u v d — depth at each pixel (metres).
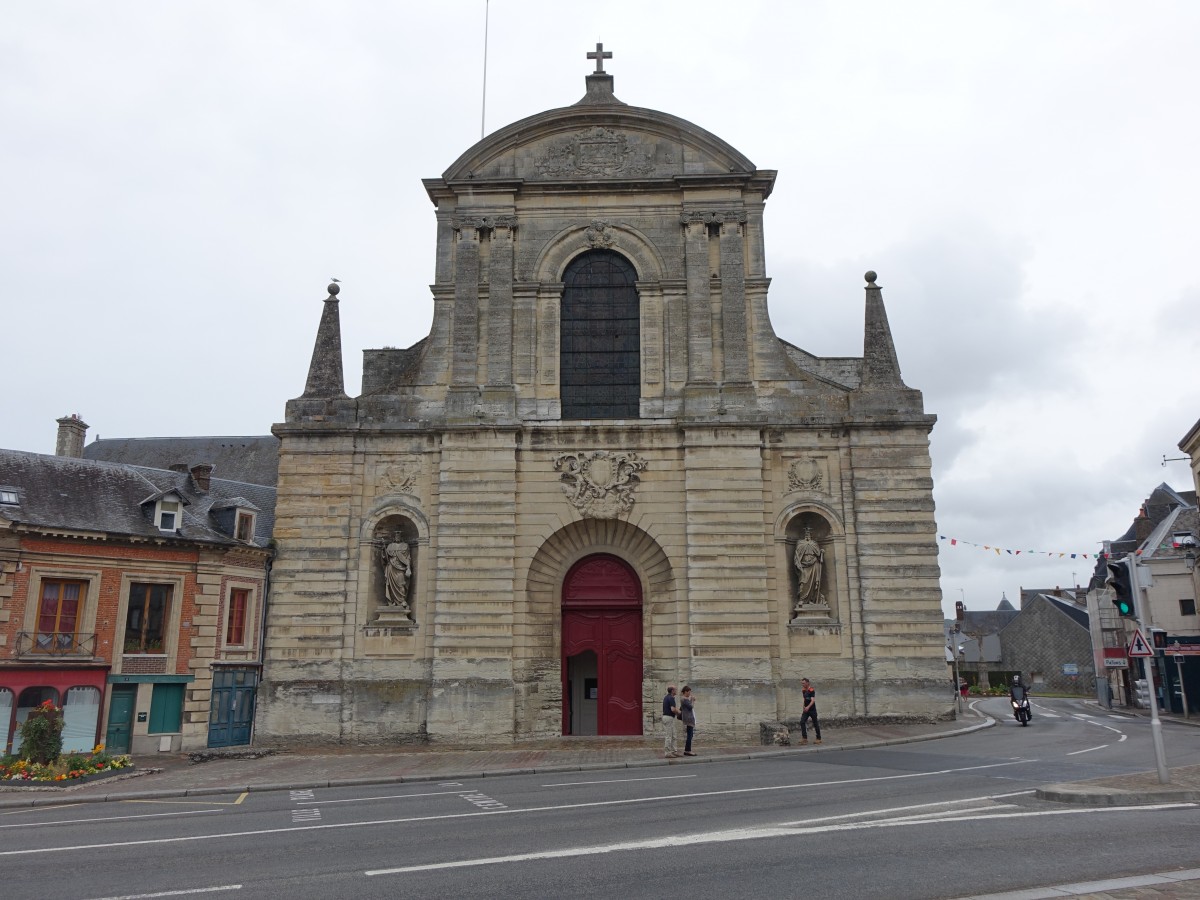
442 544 26.09
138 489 29.17
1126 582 15.51
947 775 16.47
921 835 10.95
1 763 20.02
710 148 28.58
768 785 15.77
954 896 8.37
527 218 28.62
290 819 13.73
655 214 28.58
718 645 25.20
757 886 8.78
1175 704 39.72
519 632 25.91
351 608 26.27
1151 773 15.84
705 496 26.14
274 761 22.69
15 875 10.02
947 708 25.36
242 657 29.55
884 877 9.03
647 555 26.92
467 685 25.11
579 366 27.98
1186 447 41.12
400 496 26.97
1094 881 8.77
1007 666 74.81
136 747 26.27
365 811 14.35
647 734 25.91
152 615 27.44
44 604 25.36
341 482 26.95
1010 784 15.08
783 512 26.70
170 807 15.93
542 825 12.38
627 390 27.73
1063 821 11.73
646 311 27.95
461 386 27.28
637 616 27.05
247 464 42.81
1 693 23.98
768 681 24.92
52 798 17.22
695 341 27.41
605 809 13.63
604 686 26.77
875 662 25.64
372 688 25.64
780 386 27.44
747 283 28.09
